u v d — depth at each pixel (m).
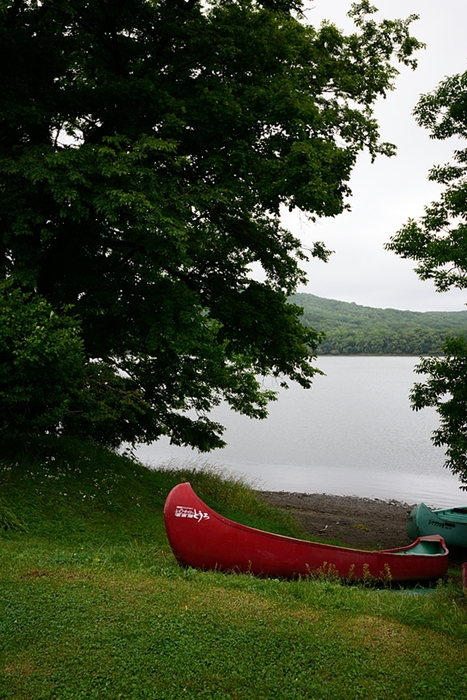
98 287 14.45
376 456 39.06
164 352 16.83
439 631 6.61
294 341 17.28
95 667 5.28
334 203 13.26
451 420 15.20
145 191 12.38
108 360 17.33
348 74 15.88
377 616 6.91
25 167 11.73
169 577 7.81
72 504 11.55
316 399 90.25
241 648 5.76
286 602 7.09
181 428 19.19
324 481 30.19
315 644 5.95
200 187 13.46
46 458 12.84
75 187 11.80
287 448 42.00
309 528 17.91
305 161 13.07
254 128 14.42
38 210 12.34
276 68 15.19
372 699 5.10
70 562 8.09
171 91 13.93
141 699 4.91
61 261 14.55
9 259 14.39
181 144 14.18
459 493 27.94
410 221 14.46
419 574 10.52
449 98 14.22
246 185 13.92
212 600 6.93
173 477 16.33
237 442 44.56
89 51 14.55
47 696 4.86
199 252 16.53
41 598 6.55
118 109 13.61
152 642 5.75
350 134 15.98
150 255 14.87
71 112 13.97
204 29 13.94
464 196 13.50
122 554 8.92
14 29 12.98
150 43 14.40
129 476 14.32
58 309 14.98
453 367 14.98
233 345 16.89
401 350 167.62
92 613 6.27
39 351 10.37
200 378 19.20
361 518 20.91
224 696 5.02
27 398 10.70
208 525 8.66
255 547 8.91
